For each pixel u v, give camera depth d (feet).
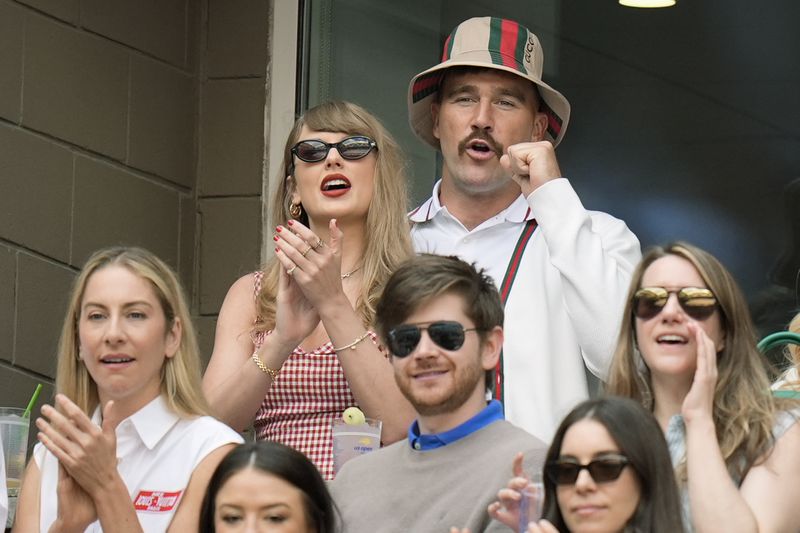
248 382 55.11
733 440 44.96
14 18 70.33
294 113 75.61
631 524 41.01
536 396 56.44
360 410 53.88
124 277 51.11
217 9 76.74
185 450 50.31
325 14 76.95
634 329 48.06
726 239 69.62
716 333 46.68
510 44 62.03
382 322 47.65
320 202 58.59
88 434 45.52
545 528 40.09
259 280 60.13
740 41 70.13
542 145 57.06
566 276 54.80
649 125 71.26
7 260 69.41
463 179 61.26
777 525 43.52
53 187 71.15
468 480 45.85
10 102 69.97
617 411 41.52
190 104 76.64
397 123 75.46
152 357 50.85
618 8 72.08
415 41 75.51
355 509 47.21
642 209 71.05
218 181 76.28
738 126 69.82
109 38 73.67
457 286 47.09
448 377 46.60
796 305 67.87
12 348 69.36
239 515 44.37
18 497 53.83
